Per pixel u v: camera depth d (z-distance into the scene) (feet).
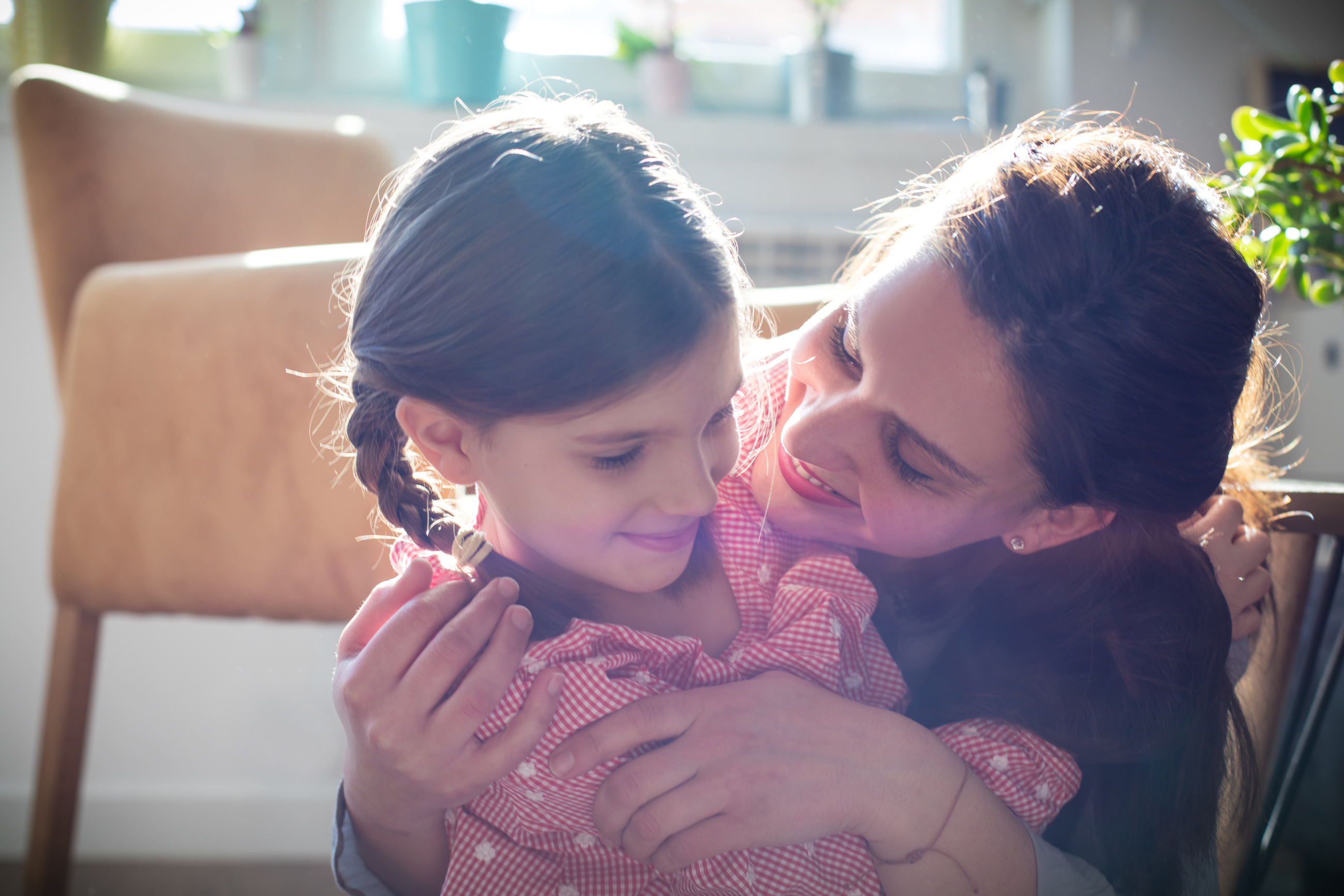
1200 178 2.10
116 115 4.31
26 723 5.37
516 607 1.79
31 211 4.18
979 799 1.91
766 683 1.95
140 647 5.44
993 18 6.68
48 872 3.77
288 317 3.31
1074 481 1.87
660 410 1.65
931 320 1.78
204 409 3.41
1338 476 5.39
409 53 5.82
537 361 1.61
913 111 6.65
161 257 4.37
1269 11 6.31
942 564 2.35
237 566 3.42
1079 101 6.24
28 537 5.40
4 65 5.59
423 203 1.77
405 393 1.77
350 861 2.02
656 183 1.78
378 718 1.72
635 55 6.29
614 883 1.95
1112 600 2.15
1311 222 3.01
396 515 1.95
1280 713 2.74
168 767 5.45
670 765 1.79
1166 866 2.15
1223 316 1.82
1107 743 2.08
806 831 1.82
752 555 2.23
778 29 6.72
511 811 1.95
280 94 6.05
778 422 2.24
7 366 5.37
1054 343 1.74
